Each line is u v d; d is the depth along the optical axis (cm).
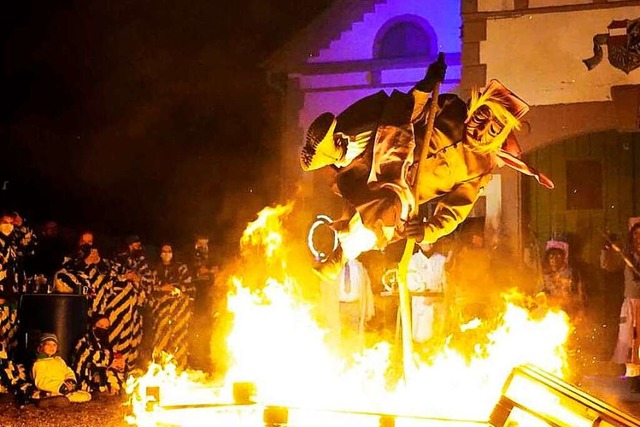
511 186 1327
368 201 686
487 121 700
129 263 1255
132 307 1199
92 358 1112
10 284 1088
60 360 1042
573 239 1380
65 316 1091
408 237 684
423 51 1541
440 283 1261
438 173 704
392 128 684
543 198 1390
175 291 1288
